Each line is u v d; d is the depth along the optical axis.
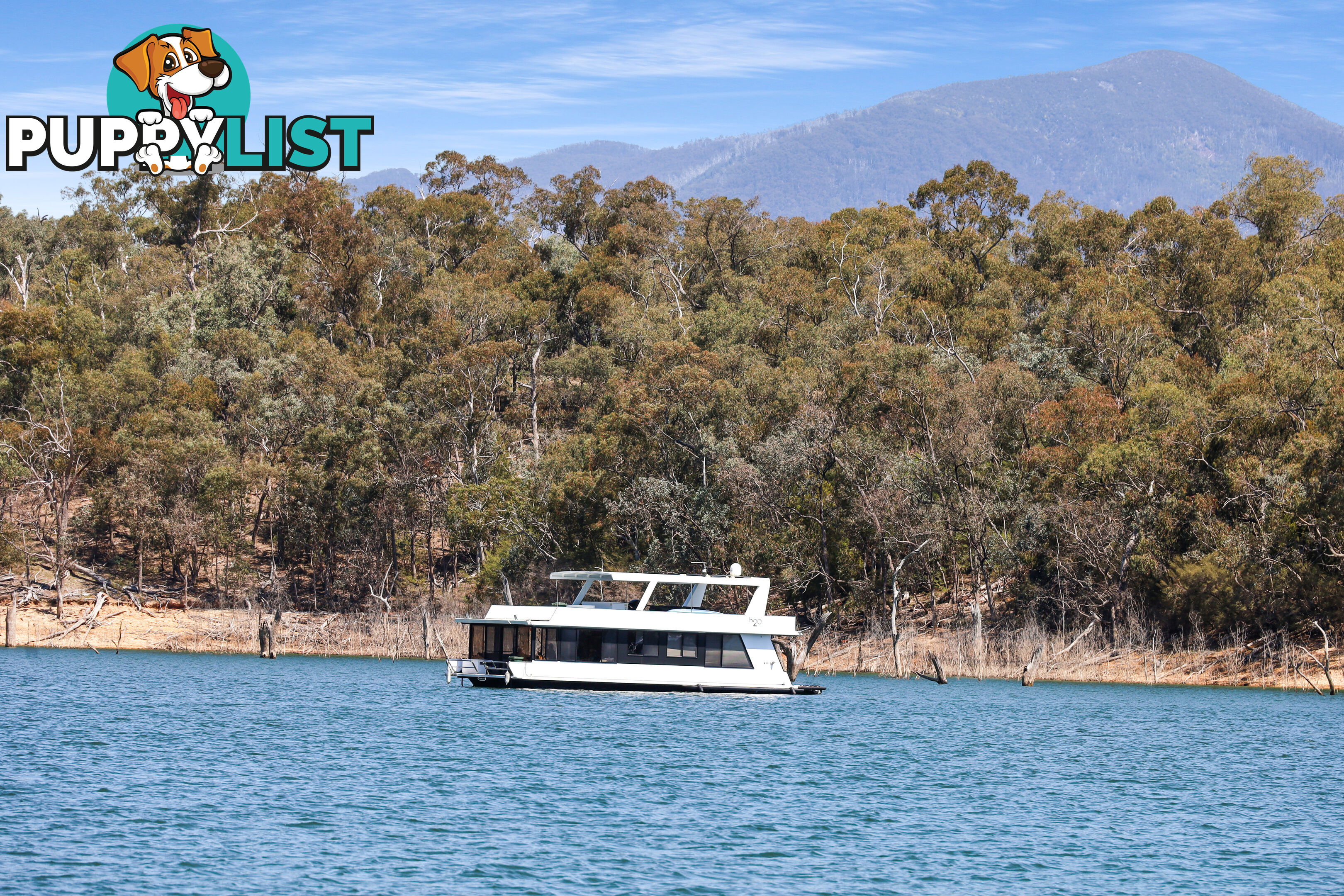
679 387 77.75
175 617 81.31
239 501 87.75
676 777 32.88
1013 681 64.75
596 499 79.69
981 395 72.88
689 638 50.25
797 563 73.25
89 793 28.47
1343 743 41.75
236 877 21.84
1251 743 41.59
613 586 74.94
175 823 25.78
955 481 72.38
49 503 88.69
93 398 92.50
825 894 21.94
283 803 28.11
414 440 87.50
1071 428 72.88
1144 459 66.56
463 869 22.77
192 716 42.97
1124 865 24.36
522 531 80.94
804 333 93.50
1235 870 24.12
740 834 26.28
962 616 74.56
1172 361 78.69
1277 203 93.38
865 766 35.59
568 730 41.03
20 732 37.97
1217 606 62.84
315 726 41.06
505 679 49.72
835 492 74.94
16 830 24.66
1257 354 73.31
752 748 38.41
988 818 28.70
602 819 27.31
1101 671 64.06
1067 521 66.69
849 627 74.88
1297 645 61.94
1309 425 63.44
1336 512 58.88
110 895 20.59
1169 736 43.38
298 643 76.69
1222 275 89.00
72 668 62.22
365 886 21.53
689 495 75.62
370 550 88.06
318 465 89.06
